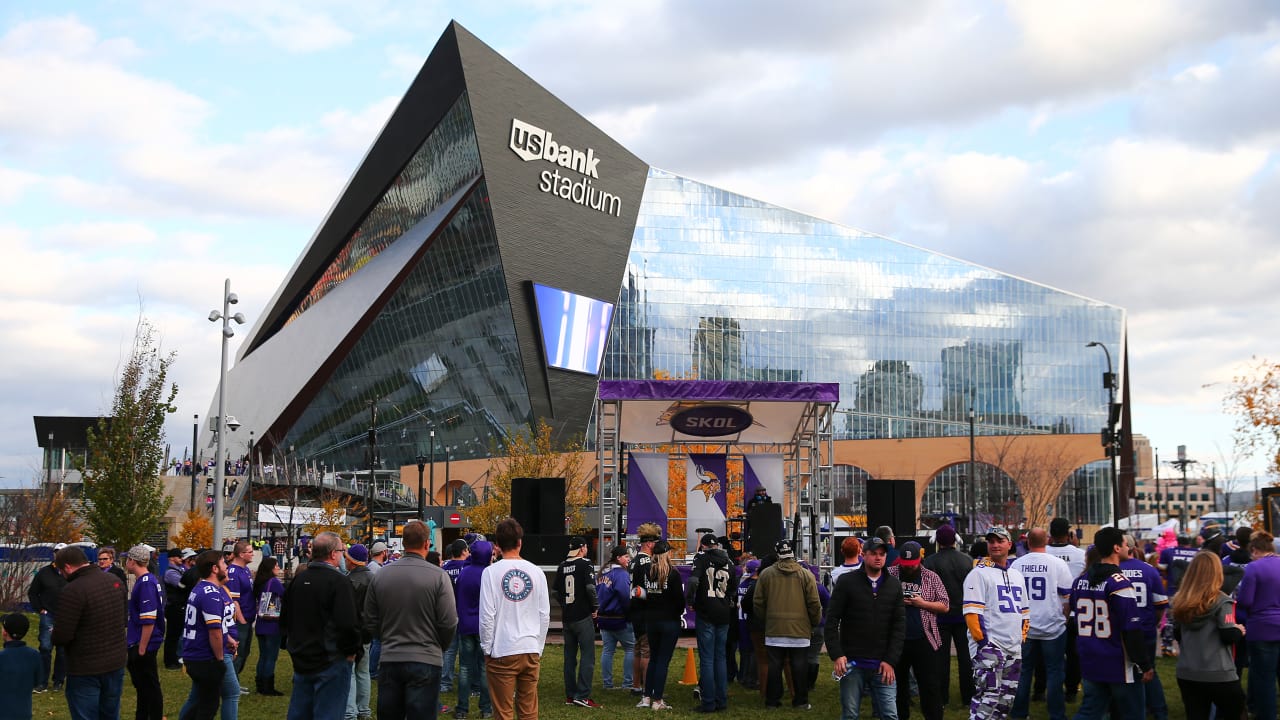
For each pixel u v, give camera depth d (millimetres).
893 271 110750
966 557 15125
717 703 14789
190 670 11562
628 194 101562
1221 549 18625
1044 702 15391
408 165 97688
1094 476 105562
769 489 28312
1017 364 111125
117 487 35656
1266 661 12281
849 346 108812
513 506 26891
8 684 10711
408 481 97125
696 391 25797
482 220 89125
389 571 10148
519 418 91250
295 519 60344
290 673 19656
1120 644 10617
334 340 99125
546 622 11242
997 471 101562
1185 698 11180
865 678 12086
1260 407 29594
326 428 102375
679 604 15086
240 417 109750
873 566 11797
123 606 11617
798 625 14609
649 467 28031
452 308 93438
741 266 107188
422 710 9938
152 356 37219
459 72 85875
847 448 103438
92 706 11195
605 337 97438
